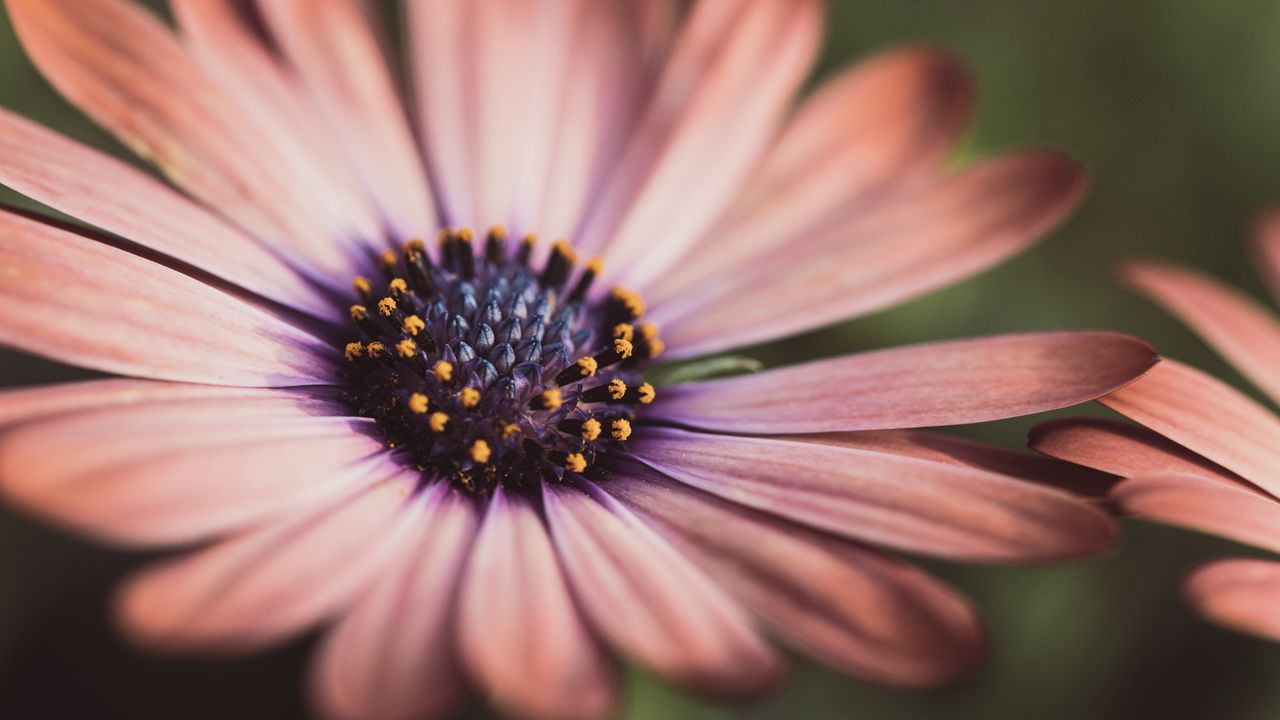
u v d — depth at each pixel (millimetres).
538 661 98
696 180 132
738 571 108
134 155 128
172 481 100
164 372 109
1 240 106
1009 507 107
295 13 126
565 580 106
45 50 116
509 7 132
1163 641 131
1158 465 110
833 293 127
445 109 130
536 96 133
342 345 121
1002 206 128
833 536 108
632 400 122
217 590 97
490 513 112
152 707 123
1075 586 131
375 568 103
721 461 116
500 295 126
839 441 117
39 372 128
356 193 126
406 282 125
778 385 121
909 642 102
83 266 108
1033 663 130
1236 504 107
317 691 95
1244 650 131
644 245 132
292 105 125
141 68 119
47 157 111
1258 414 117
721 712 123
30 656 124
